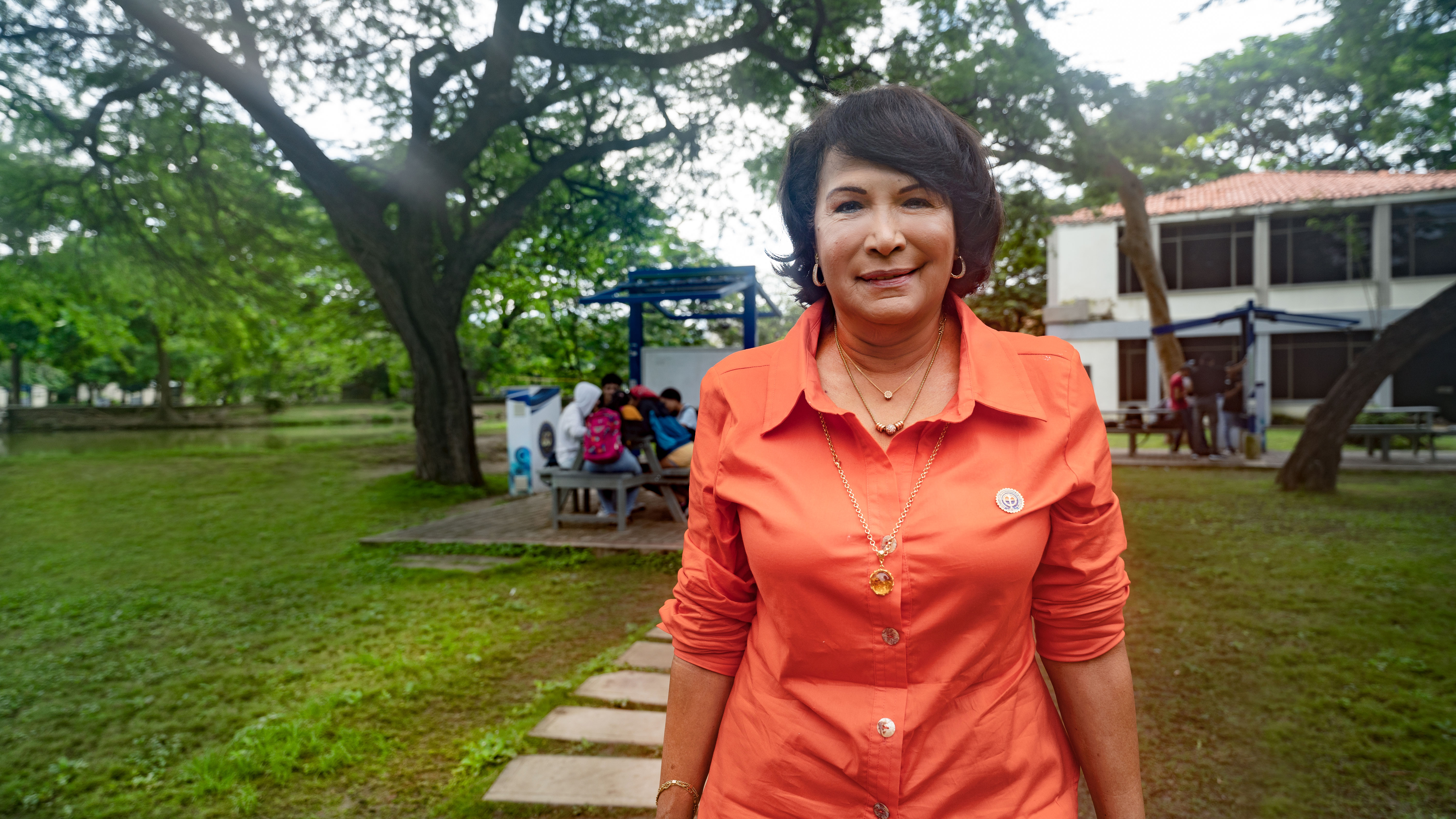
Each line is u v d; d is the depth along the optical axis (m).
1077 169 10.62
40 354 30.19
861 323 1.08
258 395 37.56
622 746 3.24
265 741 3.34
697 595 1.14
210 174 11.62
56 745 3.46
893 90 1.06
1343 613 4.58
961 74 9.50
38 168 11.68
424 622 5.05
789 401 1.01
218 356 31.89
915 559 0.92
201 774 3.12
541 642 4.61
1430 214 18.78
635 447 7.86
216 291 14.16
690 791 1.16
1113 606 1.01
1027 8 9.27
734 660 1.15
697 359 9.91
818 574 0.95
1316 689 3.55
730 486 1.04
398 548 7.11
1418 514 7.55
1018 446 0.97
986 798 0.97
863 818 0.97
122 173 11.53
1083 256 21.22
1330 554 6.00
